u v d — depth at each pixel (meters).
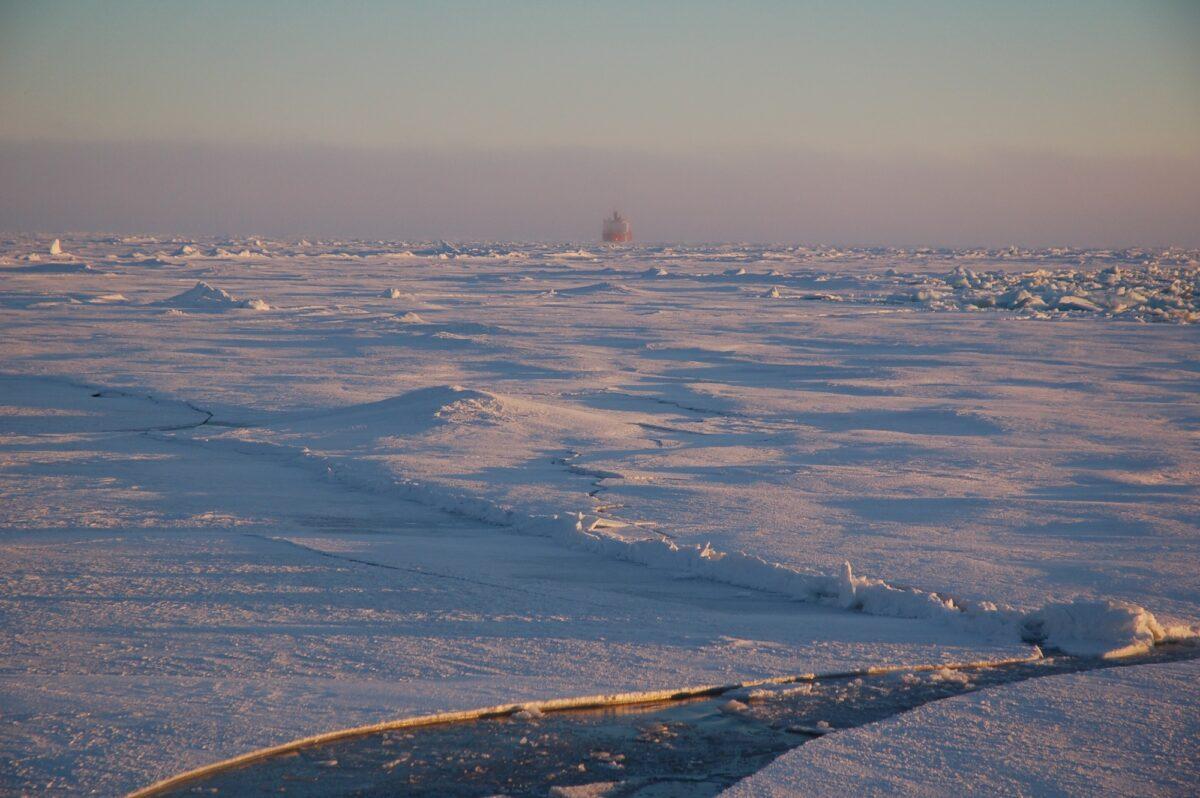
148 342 41.88
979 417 23.62
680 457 18.88
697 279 110.44
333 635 8.96
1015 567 11.48
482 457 18.50
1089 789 6.18
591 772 6.52
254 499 15.19
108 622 9.25
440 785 6.29
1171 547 12.47
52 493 15.45
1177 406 26.61
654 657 8.53
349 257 180.88
